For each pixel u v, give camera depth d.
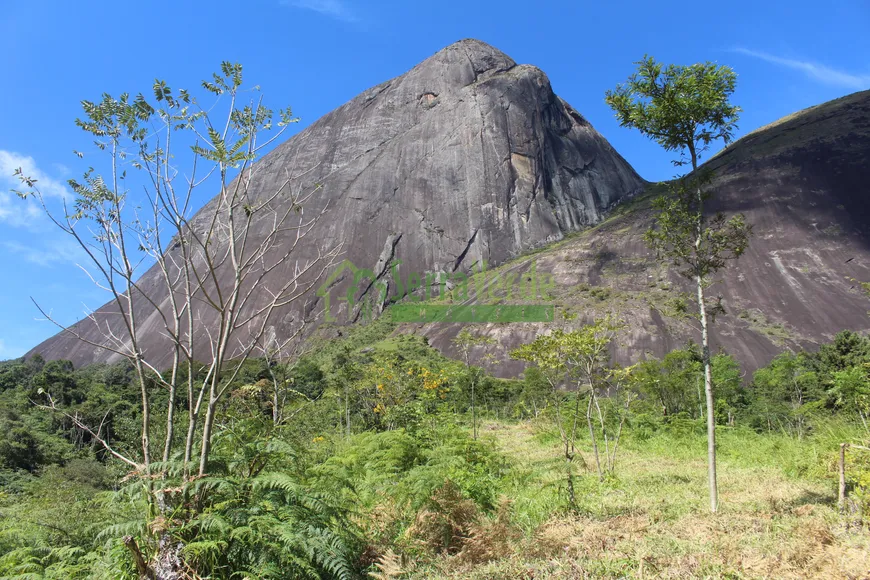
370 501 6.62
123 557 3.85
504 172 125.88
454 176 126.12
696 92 7.52
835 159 92.81
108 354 83.56
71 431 16.09
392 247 114.75
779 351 56.41
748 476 9.48
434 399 18.05
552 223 121.06
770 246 77.50
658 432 18.28
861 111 106.06
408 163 130.00
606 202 132.25
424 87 149.25
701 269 7.57
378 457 9.13
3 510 6.87
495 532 5.10
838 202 83.81
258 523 3.88
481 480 7.42
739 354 55.50
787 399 28.20
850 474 6.37
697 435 16.77
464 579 4.30
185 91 4.35
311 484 4.88
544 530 5.32
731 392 26.77
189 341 4.10
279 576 3.78
